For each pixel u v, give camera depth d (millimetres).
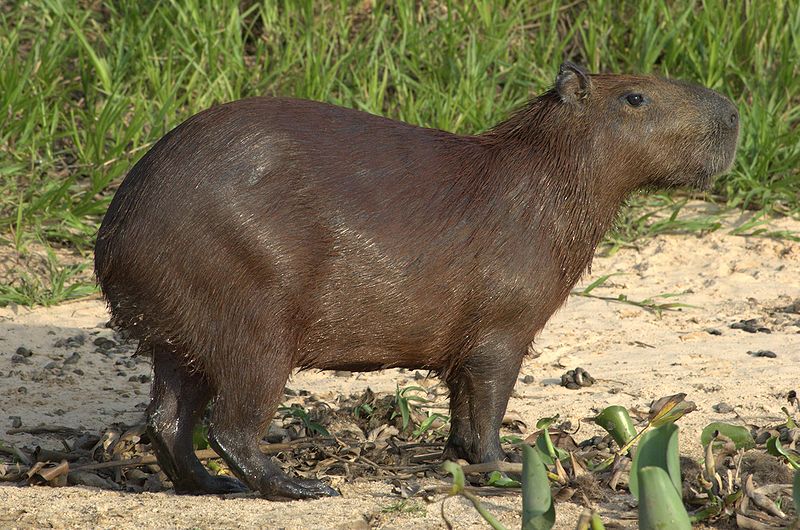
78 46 30859
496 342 15625
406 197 15094
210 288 14445
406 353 15547
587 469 15773
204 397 15617
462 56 31953
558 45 32875
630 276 26391
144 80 30406
